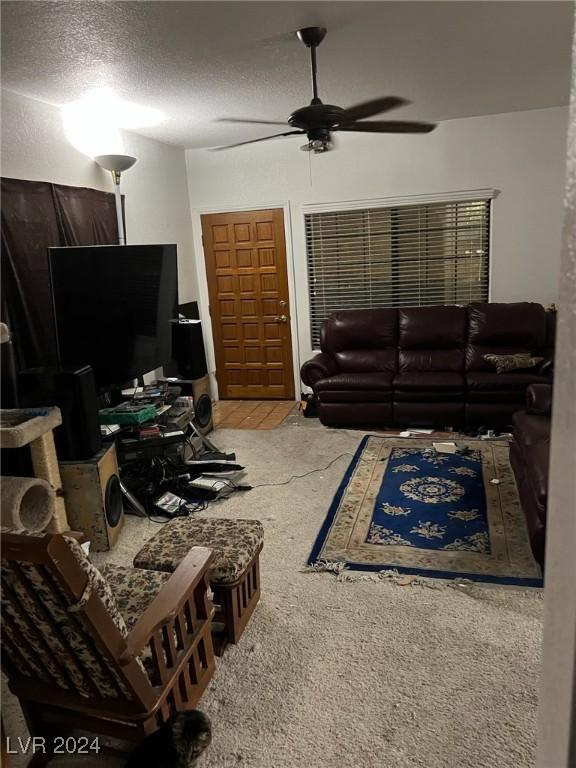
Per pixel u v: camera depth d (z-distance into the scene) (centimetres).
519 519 311
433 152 521
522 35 295
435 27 280
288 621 237
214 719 189
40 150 360
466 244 540
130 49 285
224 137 509
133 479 369
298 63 325
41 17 243
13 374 320
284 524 321
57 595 129
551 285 527
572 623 47
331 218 562
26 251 339
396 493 351
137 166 484
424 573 265
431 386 458
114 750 176
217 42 285
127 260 367
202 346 481
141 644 149
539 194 510
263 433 487
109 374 361
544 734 55
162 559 221
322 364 500
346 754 174
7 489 236
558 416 47
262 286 589
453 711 188
